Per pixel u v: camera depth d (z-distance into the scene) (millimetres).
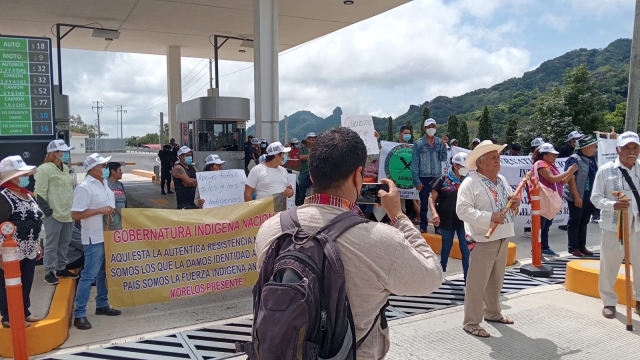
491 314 4918
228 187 7039
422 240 1864
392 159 9664
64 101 13703
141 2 13750
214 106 15211
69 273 6020
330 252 1570
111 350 4344
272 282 1512
